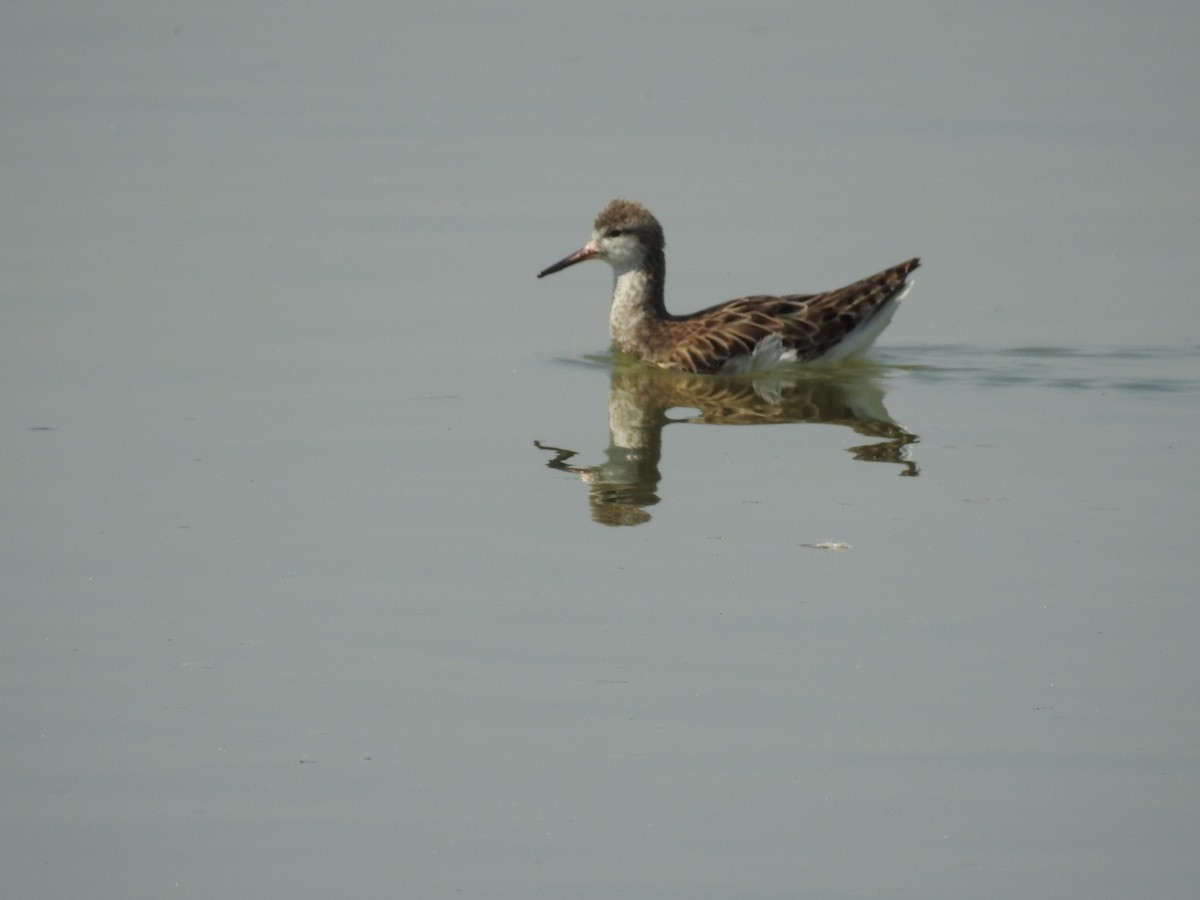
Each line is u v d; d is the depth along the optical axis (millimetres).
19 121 34562
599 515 18297
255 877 12133
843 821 12742
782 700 14414
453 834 12656
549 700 14430
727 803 13008
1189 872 12062
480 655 15211
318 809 12977
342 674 14875
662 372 24000
